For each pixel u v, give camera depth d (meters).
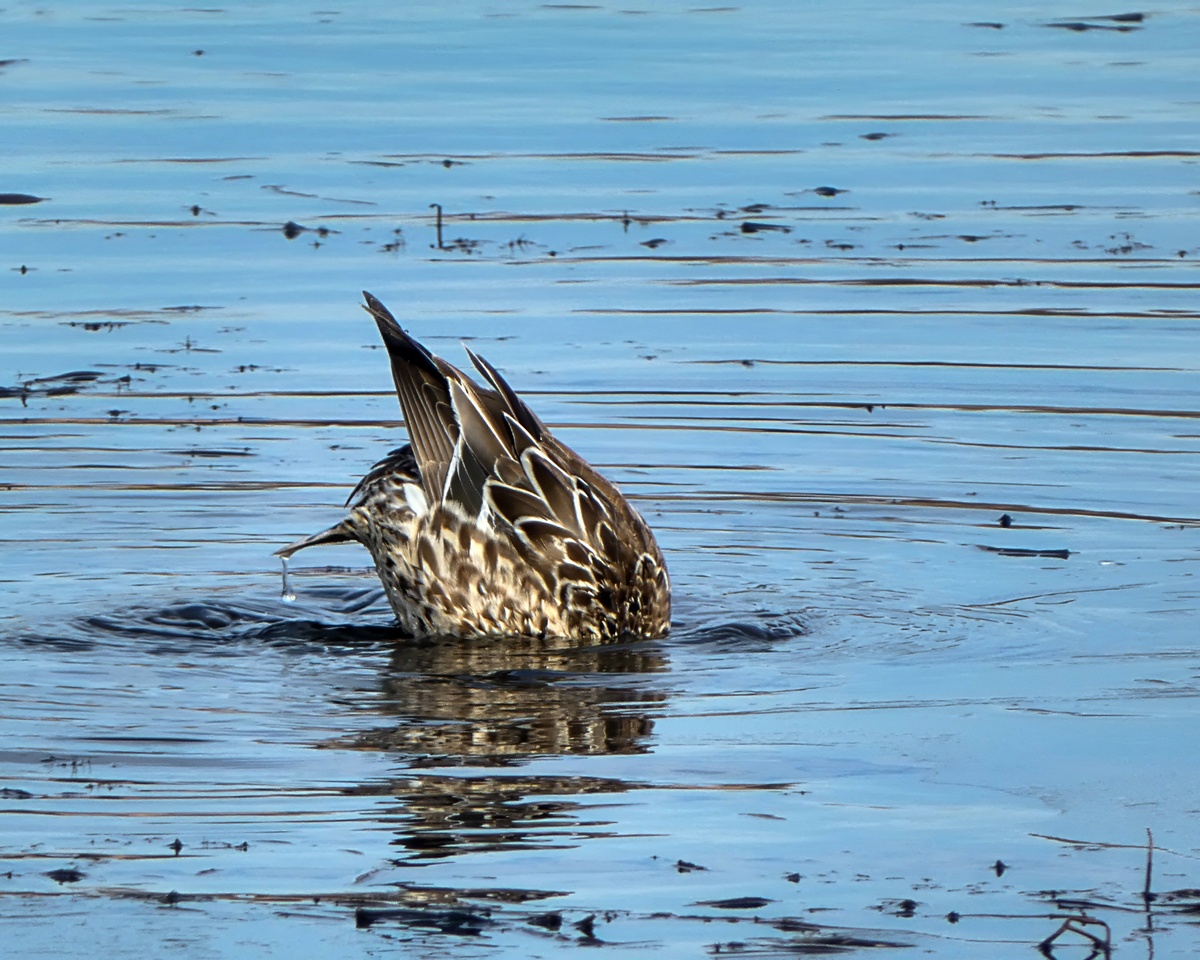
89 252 21.44
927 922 7.37
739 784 9.05
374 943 7.16
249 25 31.84
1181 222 22.53
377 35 31.12
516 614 12.55
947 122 26.50
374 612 13.18
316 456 16.38
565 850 8.16
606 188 23.95
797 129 26.16
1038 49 30.45
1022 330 19.33
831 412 17.36
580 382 18.03
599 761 9.44
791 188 23.95
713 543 14.46
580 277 20.97
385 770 9.28
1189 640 11.74
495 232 22.34
